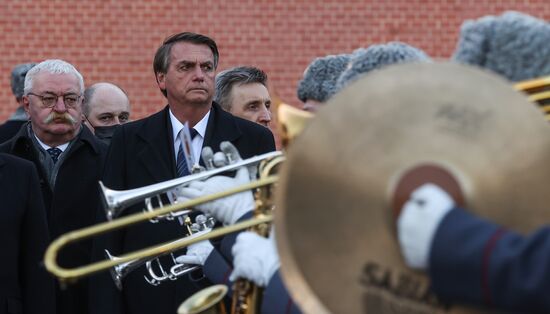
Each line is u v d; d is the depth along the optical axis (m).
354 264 6.73
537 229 6.40
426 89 6.73
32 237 15.62
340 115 6.79
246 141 15.48
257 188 9.82
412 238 6.40
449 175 6.57
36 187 15.78
